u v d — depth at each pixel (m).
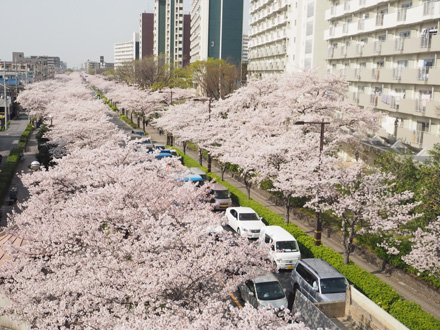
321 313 13.85
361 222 23.20
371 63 36.31
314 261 17.58
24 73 122.25
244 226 23.38
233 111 42.25
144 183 17.22
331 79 32.34
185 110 47.81
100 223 14.87
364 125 30.08
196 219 14.92
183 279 11.53
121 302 11.70
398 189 21.41
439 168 19.12
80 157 25.08
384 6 34.28
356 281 17.28
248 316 9.41
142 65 94.88
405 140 30.55
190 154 48.56
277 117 32.00
